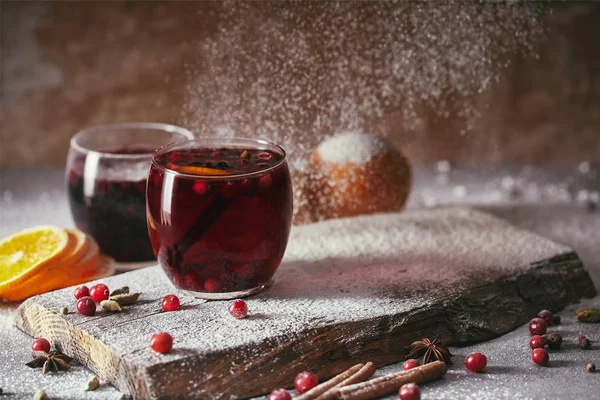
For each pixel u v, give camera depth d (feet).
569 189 7.72
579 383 4.23
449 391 4.17
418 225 5.81
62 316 4.45
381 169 6.05
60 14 8.05
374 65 5.97
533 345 4.59
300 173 6.00
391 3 5.78
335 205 6.11
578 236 6.55
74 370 4.37
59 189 7.63
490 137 8.57
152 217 4.49
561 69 8.35
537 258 5.26
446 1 5.70
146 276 4.97
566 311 5.13
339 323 4.34
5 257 5.25
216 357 4.05
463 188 7.77
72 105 8.28
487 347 4.66
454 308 4.66
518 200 7.41
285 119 5.95
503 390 4.17
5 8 8.00
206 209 4.30
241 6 5.79
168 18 8.08
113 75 8.22
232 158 4.69
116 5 8.04
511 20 5.70
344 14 5.80
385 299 4.65
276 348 4.18
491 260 5.23
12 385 4.24
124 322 4.38
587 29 8.23
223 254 4.41
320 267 5.13
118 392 4.15
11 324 4.88
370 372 4.26
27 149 8.36
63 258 5.06
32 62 8.14
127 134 5.95
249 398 4.13
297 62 5.86
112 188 5.37
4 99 8.20
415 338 4.54
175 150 4.77
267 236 4.45
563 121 8.49
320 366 4.30
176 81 8.25
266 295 4.72
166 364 3.95
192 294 4.65
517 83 8.38
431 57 5.90
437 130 8.46
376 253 5.35
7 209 7.07
